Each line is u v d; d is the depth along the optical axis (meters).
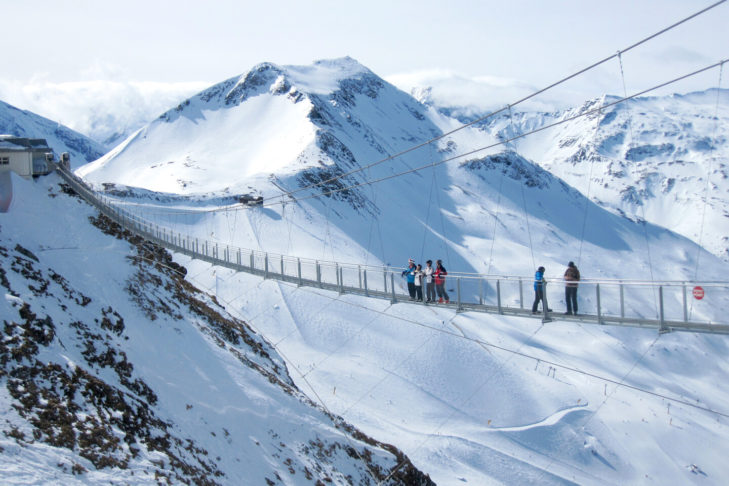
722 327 17.50
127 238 40.50
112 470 15.01
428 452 56.16
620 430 77.06
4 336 17.69
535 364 87.69
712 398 91.62
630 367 96.56
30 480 12.73
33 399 15.91
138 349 24.56
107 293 27.55
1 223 31.48
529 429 70.50
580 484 59.84
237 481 20.06
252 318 73.12
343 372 69.12
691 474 72.38
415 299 30.22
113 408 18.17
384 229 175.25
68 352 19.56
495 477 56.31
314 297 81.88
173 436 19.58
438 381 74.62
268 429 25.62
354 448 29.72
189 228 112.94
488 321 98.75
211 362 28.02
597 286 21.03
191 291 38.72
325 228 142.38
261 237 120.00
